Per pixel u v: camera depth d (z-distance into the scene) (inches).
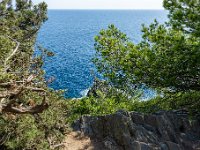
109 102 1133.7
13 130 605.3
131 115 887.7
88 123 904.3
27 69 860.0
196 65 840.3
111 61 1114.7
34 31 1251.2
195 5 795.4
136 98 1191.6
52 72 4566.9
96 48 1143.6
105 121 877.2
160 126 879.7
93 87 1581.0
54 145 693.9
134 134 834.8
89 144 834.8
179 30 848.9
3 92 478.3
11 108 450.0
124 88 1128.8
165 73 880.3
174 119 916.6
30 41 1200.8
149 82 934.4
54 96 783.7
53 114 743.1
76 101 1176.2
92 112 1090.7
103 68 1144.8
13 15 1262.3
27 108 453.7
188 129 912.9
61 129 793.6
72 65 5221.5
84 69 4847.4
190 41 844.6
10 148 594.9
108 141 834.2
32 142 619.2
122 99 1200.8
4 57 784.9
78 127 906.7
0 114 582.9
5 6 1248.8
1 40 818.2
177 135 881.5
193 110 975.0
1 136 611.8
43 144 640.4
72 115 1072.2
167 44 872.3
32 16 1364.4
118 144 831.7
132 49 919.0
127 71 959.0
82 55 6417.3
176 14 804.6
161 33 865.5
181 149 836.6
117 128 847.7
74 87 3649.1
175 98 1016.9
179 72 877.2
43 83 772.6
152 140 835.4
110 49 1103.6
